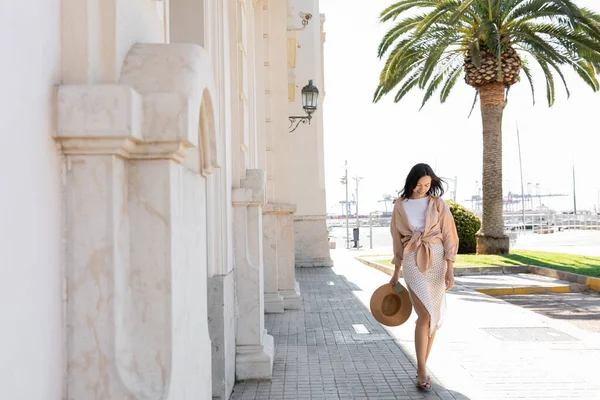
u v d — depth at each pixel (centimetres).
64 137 165
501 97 2031
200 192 243
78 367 169
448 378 518
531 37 1839
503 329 749
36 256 151
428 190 508
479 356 600
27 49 148
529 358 590
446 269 497
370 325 802
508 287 1266
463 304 974
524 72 2250
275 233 938
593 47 1686
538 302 1125
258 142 909
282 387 498
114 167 171
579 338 692
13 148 139
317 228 1991
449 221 495
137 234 182
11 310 137
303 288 1283
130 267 181
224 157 471
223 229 454
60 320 167
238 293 527
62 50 172
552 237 4047
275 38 1009
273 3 1002
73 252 169
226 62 499
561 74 1908
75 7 173
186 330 205
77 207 169
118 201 174
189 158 217
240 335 525
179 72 185
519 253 2012
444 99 2338
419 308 487
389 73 1897
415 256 491
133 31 203
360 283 1371
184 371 199
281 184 998
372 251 2980
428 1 1880
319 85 2195
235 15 566
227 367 455
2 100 133
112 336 170
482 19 1870
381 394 473
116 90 165
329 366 571
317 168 2016
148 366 178
